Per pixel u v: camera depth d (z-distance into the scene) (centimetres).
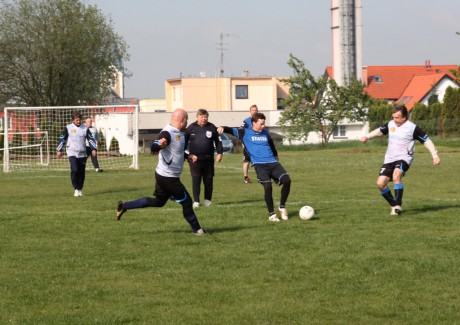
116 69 6512
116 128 5878
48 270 941
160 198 1234
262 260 985
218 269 936
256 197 1816
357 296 803
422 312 741
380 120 6438
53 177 2728
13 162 3988
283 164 3288
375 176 2519
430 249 1045
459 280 866
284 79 6438
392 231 1202
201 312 749
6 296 813
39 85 6294
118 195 1930
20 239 1171
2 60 6191
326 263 959
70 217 1417
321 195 1820
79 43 6159
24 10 6084
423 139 1381
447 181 2245
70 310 761
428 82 8694
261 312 745
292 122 6469
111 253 1047
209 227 1273
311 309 754
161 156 1180
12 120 4275
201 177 1612
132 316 734
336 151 4866
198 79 9250
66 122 4372
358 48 8050
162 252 1050
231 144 5675
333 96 6397
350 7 8006
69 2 6131
